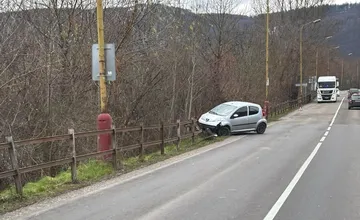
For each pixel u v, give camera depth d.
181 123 17.80
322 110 47.62
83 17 17.09
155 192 8.92
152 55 19.58
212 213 7.20
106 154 11.55
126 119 18.22
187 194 8.70
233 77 32.62
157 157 14.57
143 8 17.62
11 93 12.91
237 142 19.20
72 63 16.03
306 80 67.88
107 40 17.34
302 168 11.88
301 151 15.67
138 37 18.86
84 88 16.39
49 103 13.74
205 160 13.74
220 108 23.11
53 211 7.42
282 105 45.34
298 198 8.28
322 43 69.38
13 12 13.97
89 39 17.02
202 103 28.92
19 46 13.45
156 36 19.41
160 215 7.10
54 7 15.79
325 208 7.51
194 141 19.45
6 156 11.76
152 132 20.42
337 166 12.20
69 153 13.98
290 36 56.59
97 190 9.19
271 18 52.09
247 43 41.97
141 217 6.99
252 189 9.15
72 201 8.16
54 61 14.25
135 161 13.50
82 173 10.89
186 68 25.81
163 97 22.78
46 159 13.40
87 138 15.23
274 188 9.23
